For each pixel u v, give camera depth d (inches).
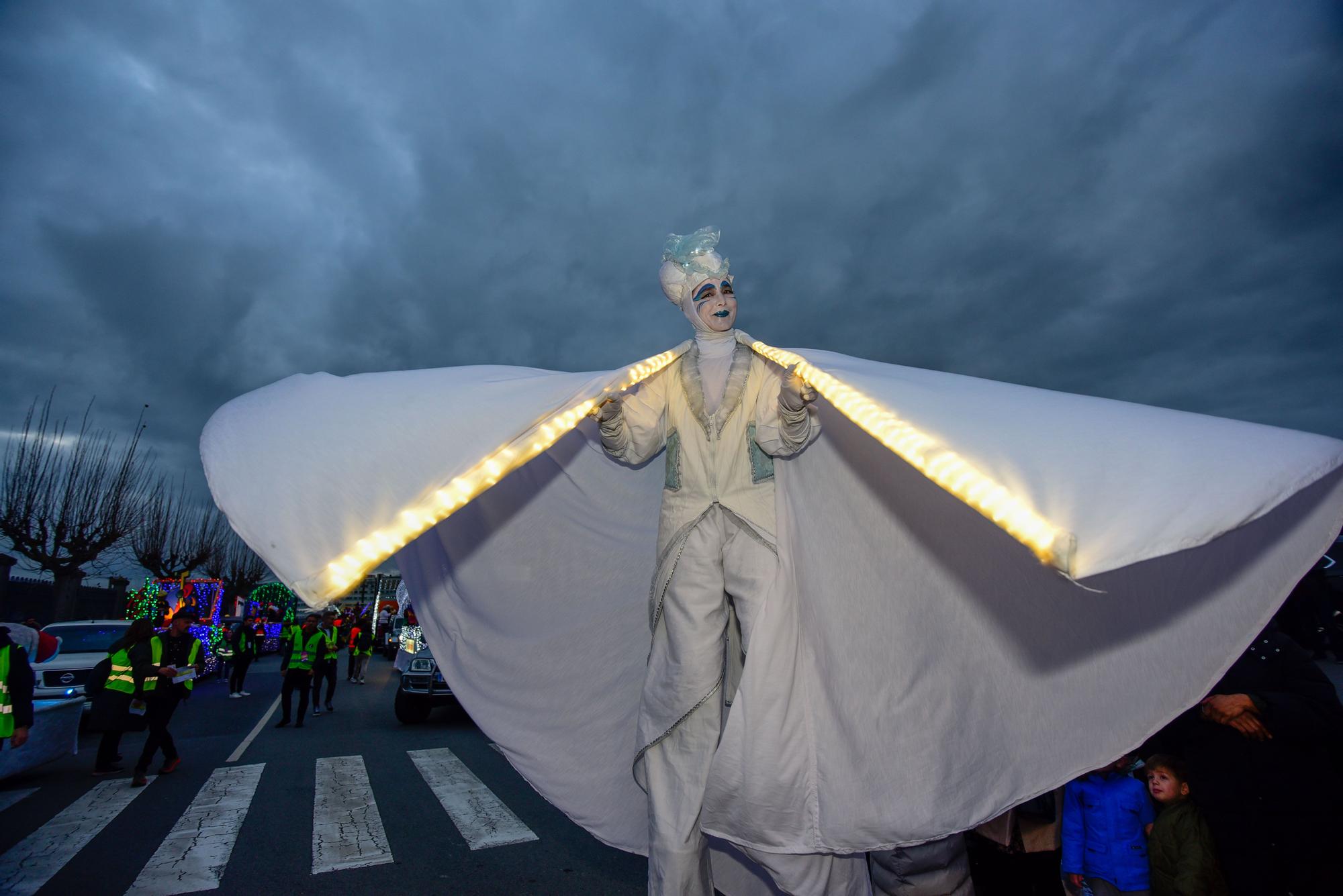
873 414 72.0
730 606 108.0
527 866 175.5
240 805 234.7
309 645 433.7
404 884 164.1
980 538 93.6
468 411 75.9
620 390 96.3
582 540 123.0
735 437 105.3
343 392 76.4
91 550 985.5
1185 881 103.1
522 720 119.8
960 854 105.3
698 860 93.1
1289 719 100.3
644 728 99.4
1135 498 53.7
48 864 178.5
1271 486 53.9
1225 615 79.3
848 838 91.8
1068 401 68.6
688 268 115.2
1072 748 85.8
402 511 64.1
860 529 103.8
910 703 94.2
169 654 286.4
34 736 276.7
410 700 424.2
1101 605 85.7
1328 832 99.0
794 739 95.7
